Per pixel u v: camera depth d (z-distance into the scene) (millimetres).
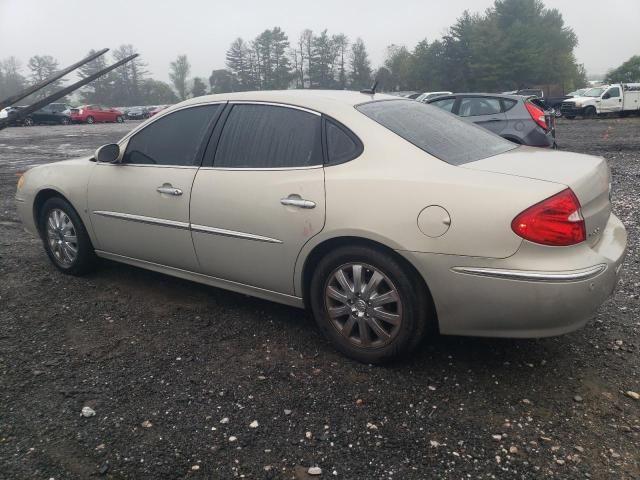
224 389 2979
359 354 3195
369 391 2945
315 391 2951
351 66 83188
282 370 3168
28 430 2637
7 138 24234
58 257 4746
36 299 4227
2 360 3289
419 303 2957
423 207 2830
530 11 71062
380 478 2324
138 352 3395
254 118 3615
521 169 2924
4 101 4383
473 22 66750
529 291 2652
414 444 2521
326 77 85312
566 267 2646
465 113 10133
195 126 3865
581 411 2742
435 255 2809
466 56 66125
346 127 3234
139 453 2479
